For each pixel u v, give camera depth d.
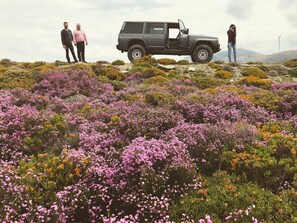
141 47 26.12
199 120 10.43
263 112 10.76
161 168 6.25
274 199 5.41
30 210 4.69
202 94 12.85
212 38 25.77
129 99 12.99
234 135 7.86
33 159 6.74
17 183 5.30
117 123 8.79
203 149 7.39
